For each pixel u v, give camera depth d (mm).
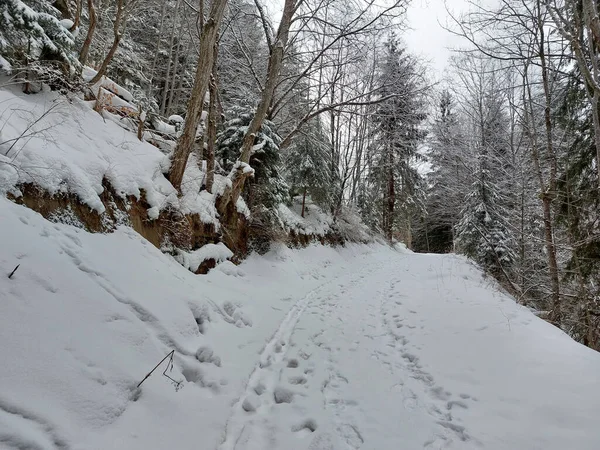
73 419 1999
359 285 9719
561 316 7715
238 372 3506
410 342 4656
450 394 3238
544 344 4082
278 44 8188
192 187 7180
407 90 11141
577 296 7070
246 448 2420
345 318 6016
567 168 7574
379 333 5203
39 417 1850
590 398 2867
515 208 13312
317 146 14773
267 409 3016
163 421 2418
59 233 3479
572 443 2387
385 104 11523
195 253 6383
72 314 2639
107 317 2920
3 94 4578
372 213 23844
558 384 3150
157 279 4242
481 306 5848
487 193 13836
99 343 2625
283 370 3768
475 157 14219
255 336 4648
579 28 5020
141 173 5863
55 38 5621
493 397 3104
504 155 13750
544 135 10406
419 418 2889
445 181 20766
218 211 7895
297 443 2492
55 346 2297
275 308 6289
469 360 3887
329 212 17875
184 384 2953
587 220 7195
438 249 31203
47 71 5211
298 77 10141
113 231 4621
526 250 11617
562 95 8062
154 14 15742
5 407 1778
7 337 2088
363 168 20391
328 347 4543
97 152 5207
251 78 11898
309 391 3285
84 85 6336
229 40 10695
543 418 2711
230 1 9789
